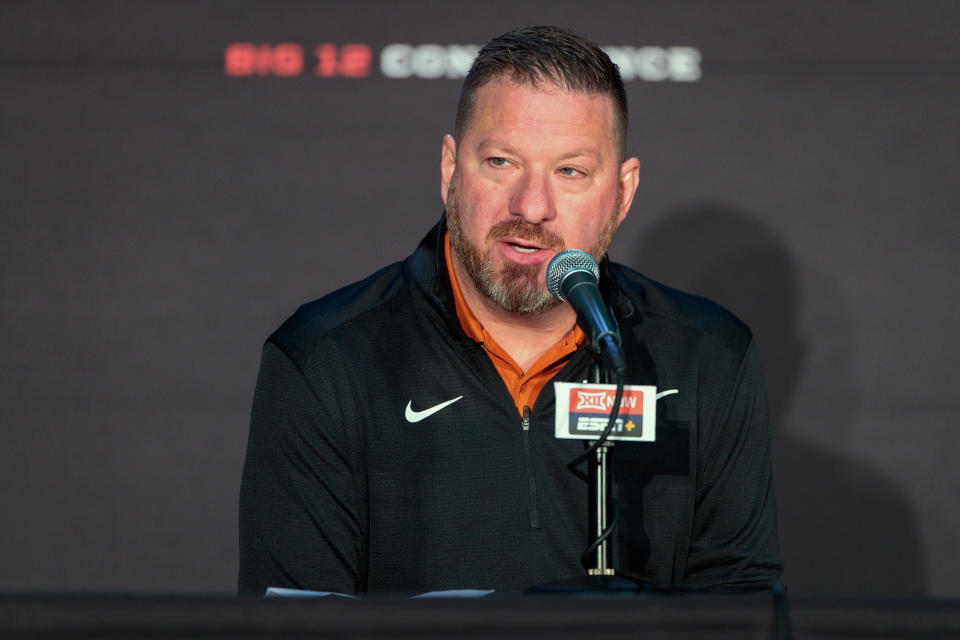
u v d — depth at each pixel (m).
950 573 11.18
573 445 5.59
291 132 12.10
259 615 3.13
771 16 12.15
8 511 11.26
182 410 11.56
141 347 11.65
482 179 5.12
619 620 3.17
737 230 11.78
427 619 3.15
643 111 12.00
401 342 5.72
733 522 5.88
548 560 5.47
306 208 11.97
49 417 11.46
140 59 12.21
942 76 12.02
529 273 5.15
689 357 5.94
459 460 5.53
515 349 5.69
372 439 5.54
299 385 5.52
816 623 3.19
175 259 11.83
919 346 11.53
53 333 11.62
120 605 3.12
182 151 12.03
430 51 12.25
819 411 11.49
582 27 12.21
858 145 11.90
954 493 11.29
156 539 11.34
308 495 5.41
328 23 12.30
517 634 3.15
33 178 11.91
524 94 5.02
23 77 12.12
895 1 12.12
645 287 6.25
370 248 11.94
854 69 12.05
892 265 11.69
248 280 11.83
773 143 11.93
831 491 11.33
